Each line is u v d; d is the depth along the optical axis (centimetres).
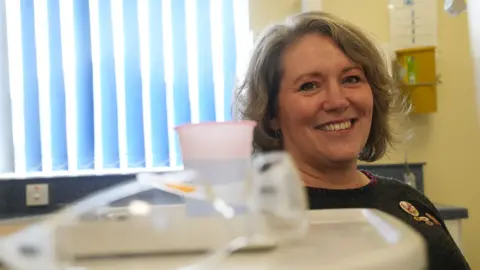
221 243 46
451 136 232
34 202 209
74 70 220
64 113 219
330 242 50
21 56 219
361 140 113
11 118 218
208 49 224
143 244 46
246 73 124
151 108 223
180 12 223
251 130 58
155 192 64
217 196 54
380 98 122
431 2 230
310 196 107
